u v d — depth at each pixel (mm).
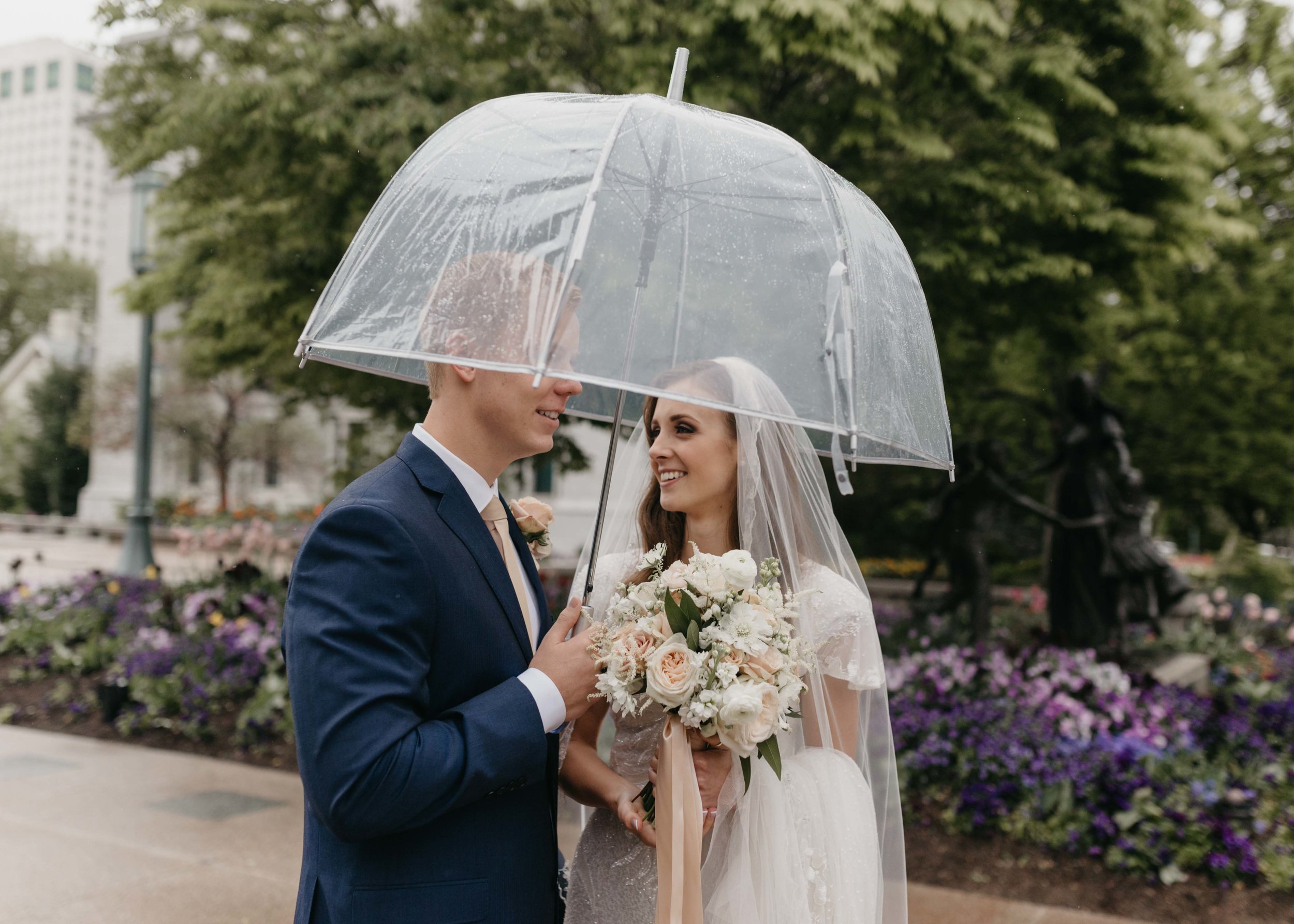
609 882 1973
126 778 5527
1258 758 5652
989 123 6254
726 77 5680
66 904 3760
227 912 3719
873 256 1727
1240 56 11125
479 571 1589
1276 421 12578
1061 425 9648
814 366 1484
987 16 5445
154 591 9383
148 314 13273
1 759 5887
